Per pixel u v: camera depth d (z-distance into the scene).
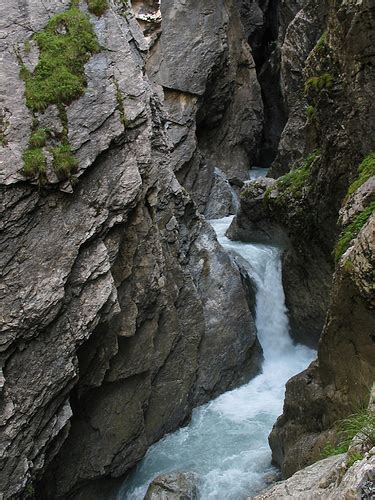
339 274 6.54
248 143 21.92
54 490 7.50
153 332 9.11
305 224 11.70
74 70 7.57
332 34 9.06
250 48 22.67
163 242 10.18
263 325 13.23
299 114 16.50
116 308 7.41
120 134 7.57
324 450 6.64
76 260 6.99
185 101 18.81
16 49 7.39
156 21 18.39
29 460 6.32
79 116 7.33
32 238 6.65
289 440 7.95
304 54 16.50
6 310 6.25
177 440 9.65
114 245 7.58
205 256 11.73
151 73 18.30
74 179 6.98
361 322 6.33
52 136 7.09
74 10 7.96
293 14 20.39
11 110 6.98
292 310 13.15
